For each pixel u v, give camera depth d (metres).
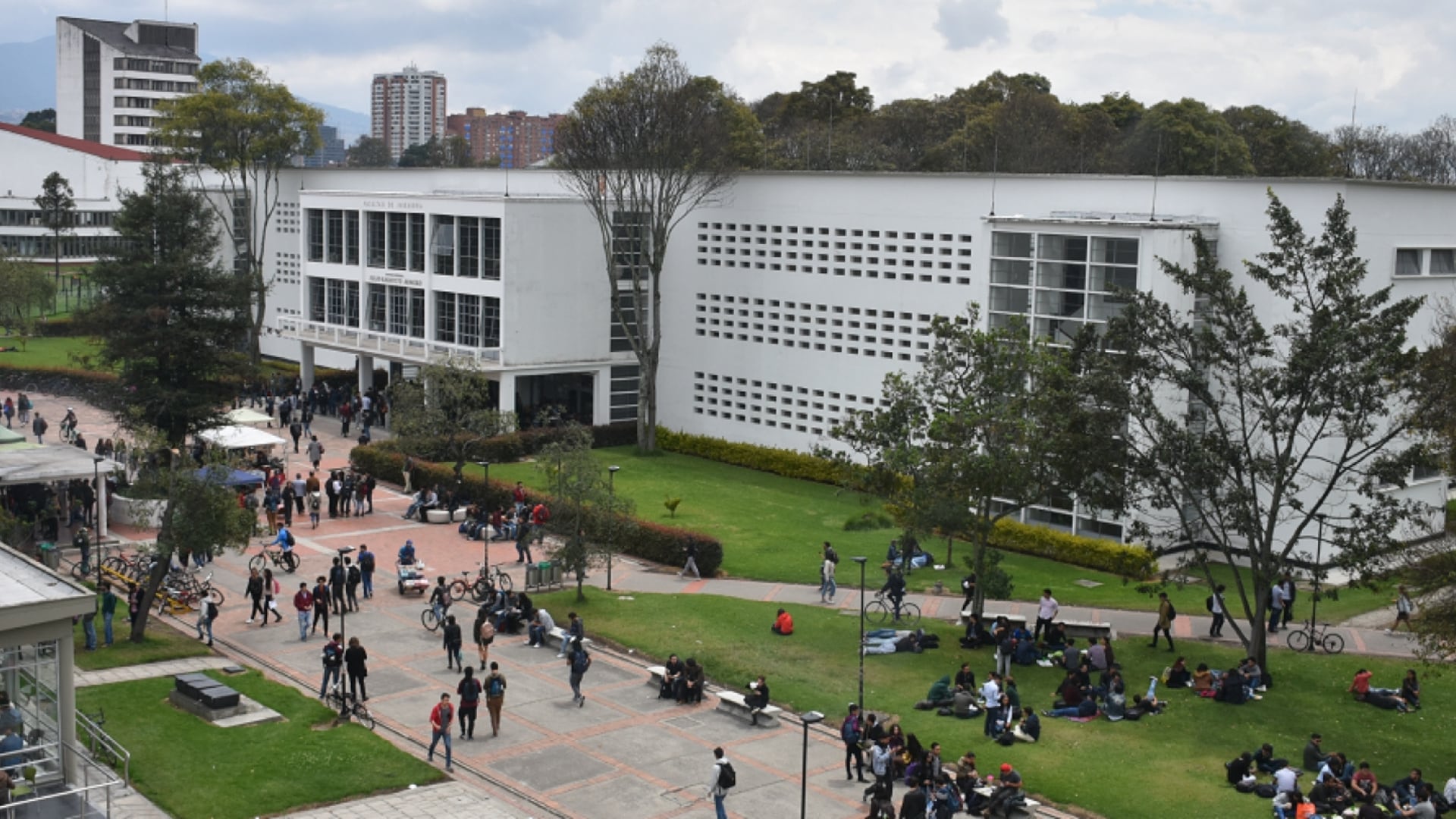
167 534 45.91
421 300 87.75
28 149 174.38
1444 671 44.72
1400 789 34.19
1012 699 39.84
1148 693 41.34
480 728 39.47
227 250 113.50
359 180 106.06
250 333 103.19
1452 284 61.81
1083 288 61.03
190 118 103.19
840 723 40.53
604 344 84.31
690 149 76.44
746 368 79.06
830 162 129.75
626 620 49.44
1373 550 42.69
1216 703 41.69
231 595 52.41
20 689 32.19
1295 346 43.59
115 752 34.59
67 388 99.31
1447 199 60.94
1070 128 125.75
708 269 80.44
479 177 97.00
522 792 35.00
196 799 33.00
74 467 58.81
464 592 52.81
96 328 72.44
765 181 76.94
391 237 89.38
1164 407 56.19
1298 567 52.69
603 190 79.88
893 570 50.22
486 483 65.25
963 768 34.69
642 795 35.03
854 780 36.47
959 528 46.44
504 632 48.78
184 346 69.94
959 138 122.50
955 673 44.28
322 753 36.22
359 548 59.00
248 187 111.81
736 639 47.50
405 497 69.94
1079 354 46.94
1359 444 56.56
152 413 69.31
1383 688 42.69
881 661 45.44
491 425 73.00
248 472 64.75
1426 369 43.44
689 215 81.12
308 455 77.88
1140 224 58.09
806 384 76.06
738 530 63.12
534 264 81.12
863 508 64.06
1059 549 59.56
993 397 47.00
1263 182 58.06
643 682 43.84
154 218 72.12
